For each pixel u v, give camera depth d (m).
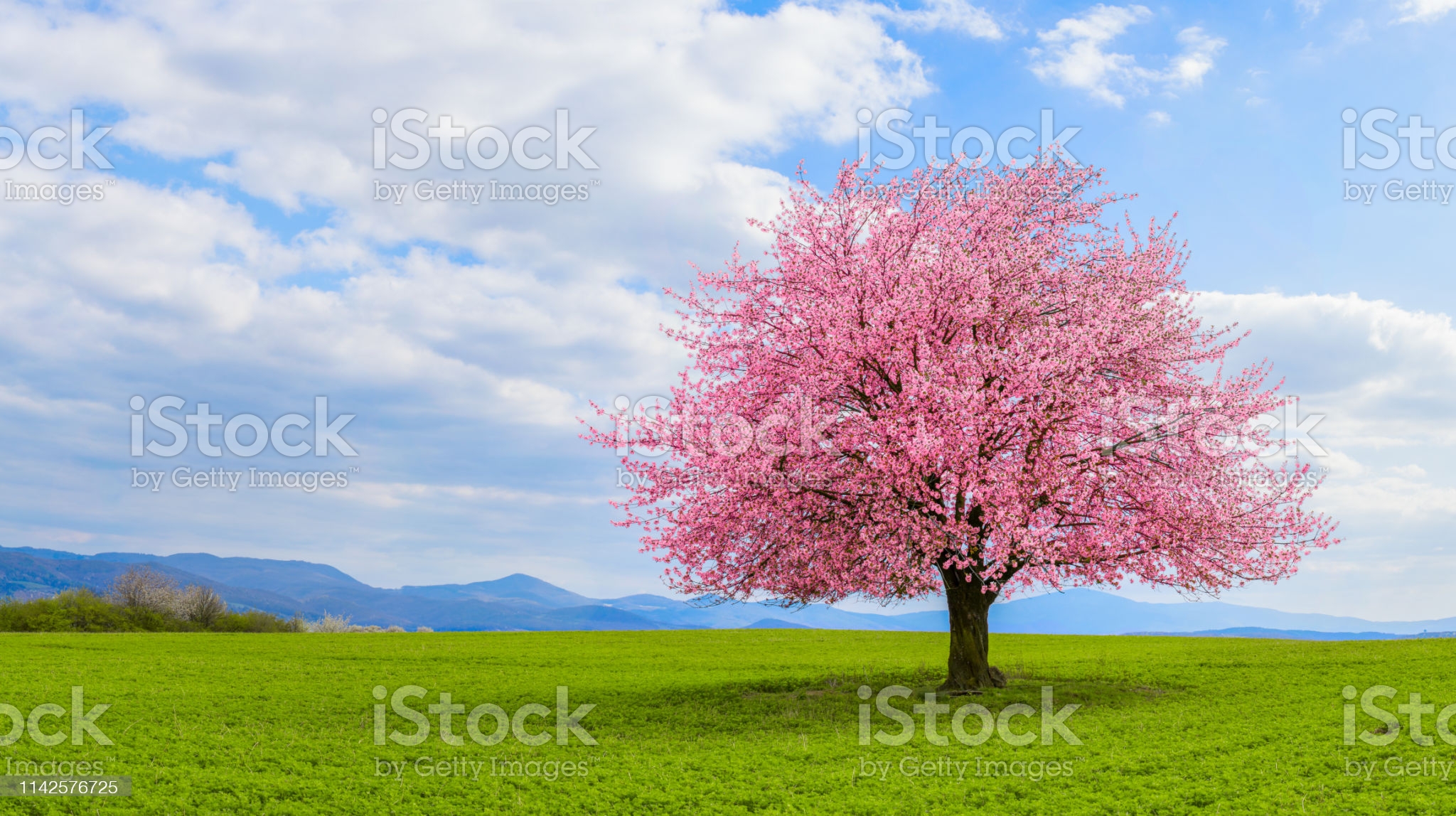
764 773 17.66
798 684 28.59
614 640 47.91
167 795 15.65
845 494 22.39
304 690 27.12
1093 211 25.44
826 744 19.84
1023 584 22.64
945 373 22.25
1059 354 22.23
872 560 22.08
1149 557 23.00
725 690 27.58
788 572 23.91
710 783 16.94
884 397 23.61
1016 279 24.30
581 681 30.14
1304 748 18.06
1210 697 24.59
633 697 26.62
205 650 39.50
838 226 25.30
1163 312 23.91
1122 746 18.88
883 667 33.28
